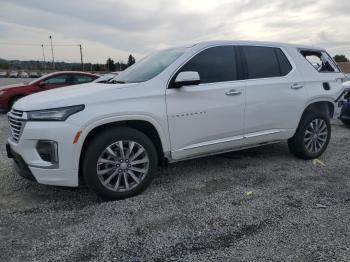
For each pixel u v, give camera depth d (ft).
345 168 16.81
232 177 15.48
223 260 9.18
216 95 14.49
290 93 16.76
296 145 17.79
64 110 11.77
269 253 9.46
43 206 12.52
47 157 11.94
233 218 11.51
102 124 12.19
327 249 9.59
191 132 14.10
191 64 14.28
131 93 12.80
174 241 10.14
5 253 9.57
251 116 15.64
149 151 13.23
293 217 11.54
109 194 12.68
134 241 10.16
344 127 28.04
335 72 19.34
